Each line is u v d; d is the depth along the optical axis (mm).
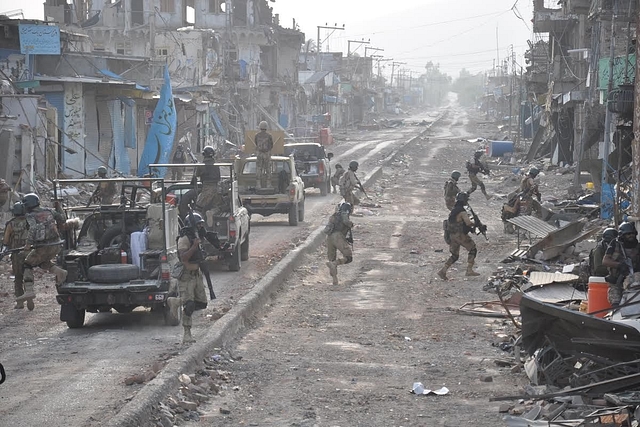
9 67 35906
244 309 14523
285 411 9773
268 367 11727
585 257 19562
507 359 12156
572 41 52562
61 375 10742
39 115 29875
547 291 15000
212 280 18000
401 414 9695
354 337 13734
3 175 26141
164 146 35375
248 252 20703
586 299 13578
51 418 8961
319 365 11914
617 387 8773
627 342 9320
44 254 14023
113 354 11883
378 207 33625
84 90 36812
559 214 24875
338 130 106188
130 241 14000
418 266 20688
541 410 9203
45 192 28156
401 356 12523
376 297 17109
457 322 14812
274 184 27266
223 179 19109
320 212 31641
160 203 14469
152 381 9922
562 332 10102
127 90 37844
